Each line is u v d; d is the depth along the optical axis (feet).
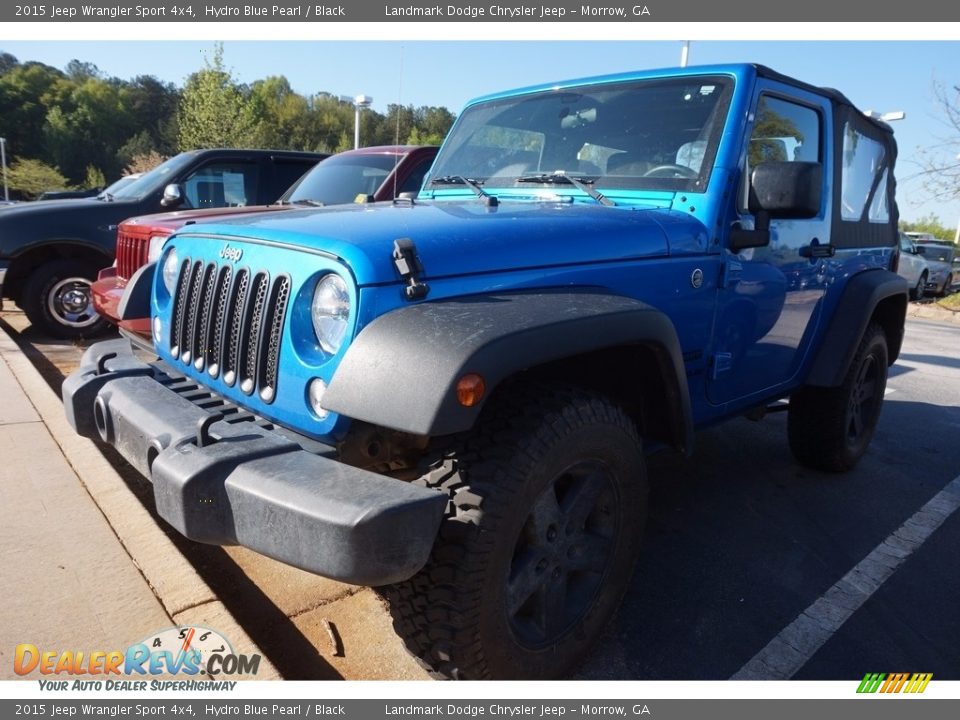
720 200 8.83
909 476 13.87
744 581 9.66
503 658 6.47
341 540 5.14
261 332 6.61
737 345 9.70
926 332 37.32
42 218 20.80
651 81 10.04
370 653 7.72
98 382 7.95
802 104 10.47
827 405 12.67
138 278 9.71
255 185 22.29
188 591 8.03
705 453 14.73
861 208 12.94
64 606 7.66
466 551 5.92
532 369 7.38
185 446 6.03
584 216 7.97
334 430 6.05
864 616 8.91
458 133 12.02
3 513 9.59
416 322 5.84
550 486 6.59
